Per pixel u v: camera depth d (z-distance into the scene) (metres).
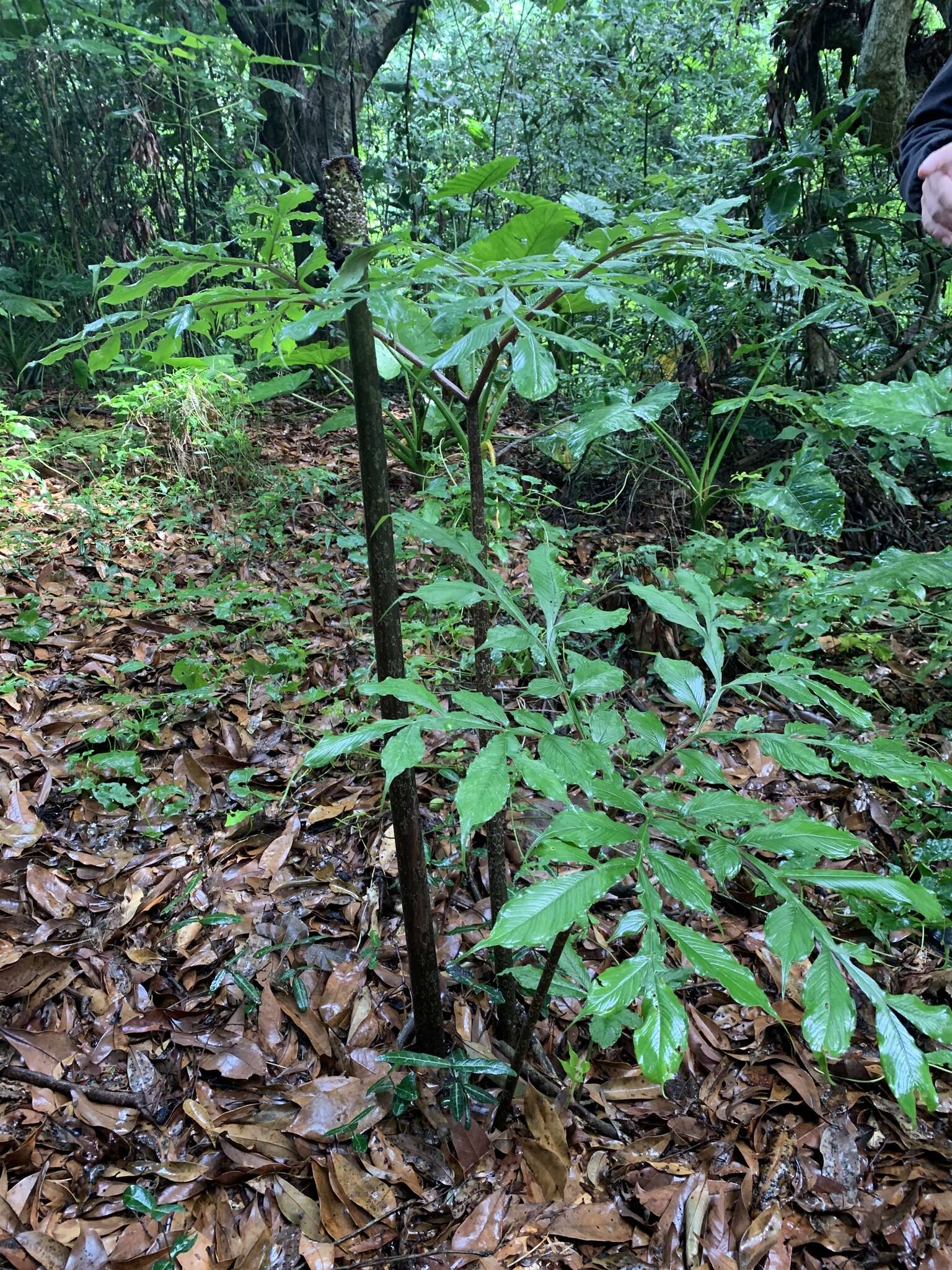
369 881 1.94
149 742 2.36
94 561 3.28
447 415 2.72
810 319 2.58
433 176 5.90
